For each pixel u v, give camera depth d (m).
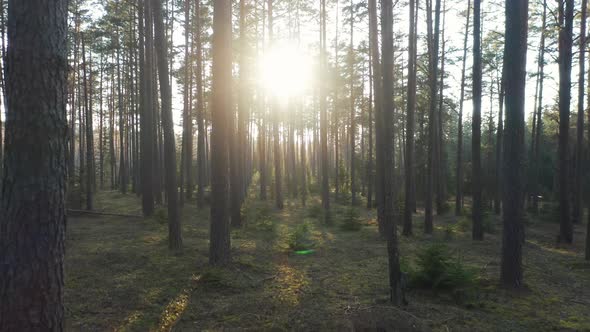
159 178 22.08
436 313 5.60
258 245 10.91
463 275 6.38
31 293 2.96
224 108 8.24
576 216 19.39
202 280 6.96
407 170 13.40
